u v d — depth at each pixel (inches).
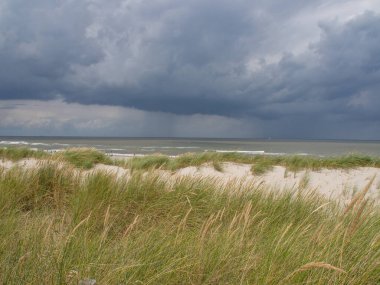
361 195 132.0
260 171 454.3
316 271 110.8
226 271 114.7
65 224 167.0
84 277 105.7
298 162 502.6
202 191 220.2
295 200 224.4
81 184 232.8
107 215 143.0
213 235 137.8
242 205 202.4
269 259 118.3
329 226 160.7
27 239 123.1
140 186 211.9
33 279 101.7
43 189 221.5
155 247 124.9
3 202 183.5
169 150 1514.5
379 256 122.3
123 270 106.7
